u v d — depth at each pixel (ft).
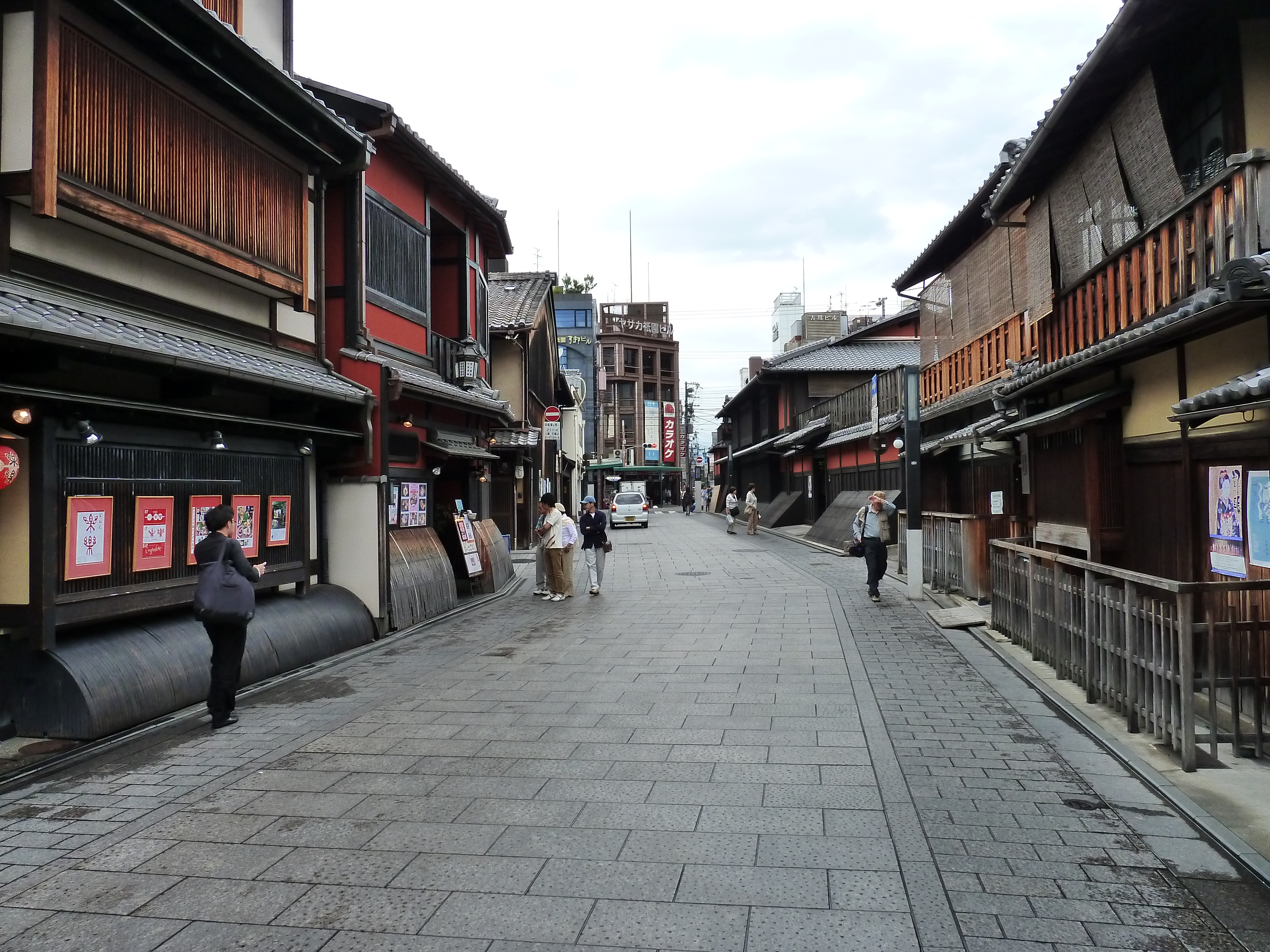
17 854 13.47
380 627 32.99
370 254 37.40
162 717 21.42
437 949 10.39
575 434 136.98
